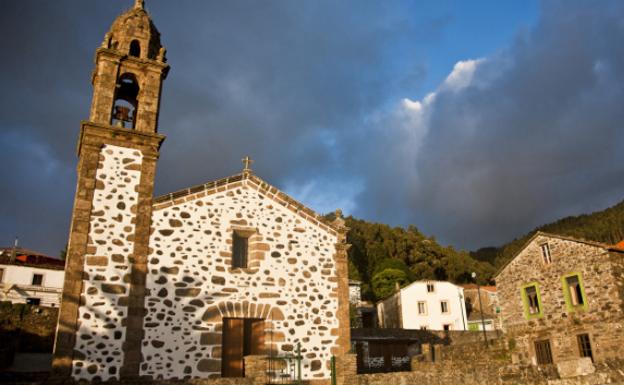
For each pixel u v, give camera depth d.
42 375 14.01
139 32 17.03
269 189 17.30
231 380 12.90
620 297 23.05
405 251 70.25
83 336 13.30
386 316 52.44
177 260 15.16
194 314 14.88
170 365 14.09
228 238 16.12
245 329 15.95
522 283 28.33
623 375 13.70
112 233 14.53
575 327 24.83
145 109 16.20
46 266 34.41
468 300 54.59
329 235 17.80
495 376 13.18
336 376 15.75
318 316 16.58
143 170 15.52
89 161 14.88
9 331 20.31
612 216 79.12
